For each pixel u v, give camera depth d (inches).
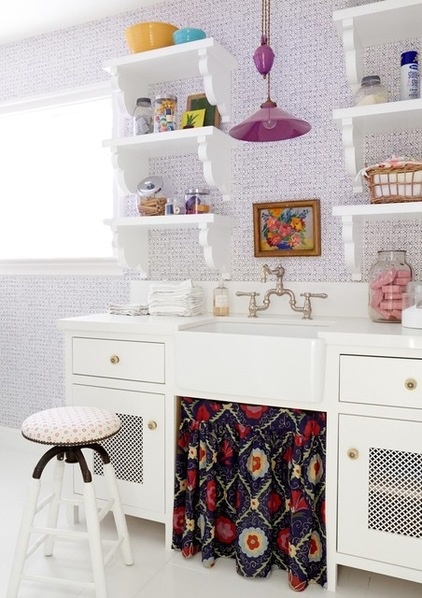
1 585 66.2
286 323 81.3
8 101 115.0
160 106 88.4
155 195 91.4
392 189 69.8
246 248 90.4
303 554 64.6
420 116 71.5
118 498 69.4
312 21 84.3
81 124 112.0
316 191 84.8
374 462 62.6
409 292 70.9
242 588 65.6
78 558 72.8
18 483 97.6
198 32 84.1
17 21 104.9
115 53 102.9
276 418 67.1
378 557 62.6
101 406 79.0
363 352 62.1
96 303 106.9
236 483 70.6
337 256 84.0
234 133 73.2
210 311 92.9
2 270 117.0
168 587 65.7
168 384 73.7
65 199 114.2
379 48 80.0
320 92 84.0
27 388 115.8
